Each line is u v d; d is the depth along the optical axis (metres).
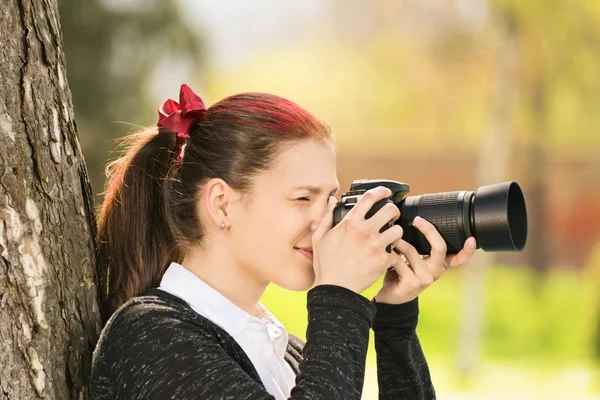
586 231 23.33
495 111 15.17
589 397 12.62
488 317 18.31
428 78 18.97
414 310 2.92
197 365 2.33
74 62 11.85
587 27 14.44
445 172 24.38
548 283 20.64
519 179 21.03
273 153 2.63
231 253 2.72
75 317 2.67
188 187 2.74
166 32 12.32
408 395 2.96
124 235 2.80
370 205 2.59
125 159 2.92
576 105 16.67
